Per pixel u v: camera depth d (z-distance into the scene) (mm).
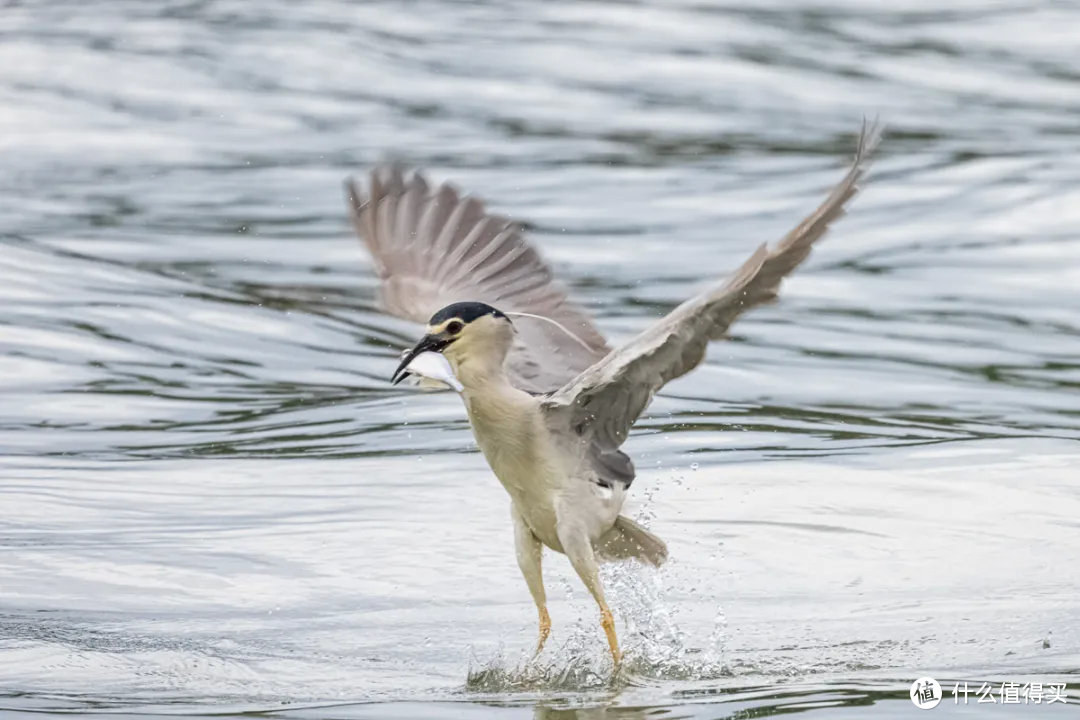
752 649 9117
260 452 13469
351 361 16594
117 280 18953
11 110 28031
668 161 25906
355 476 12711
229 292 18750
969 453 13000
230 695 8312
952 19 36500
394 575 10570
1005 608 9695
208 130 27688
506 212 22703
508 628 9758
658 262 19969
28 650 9000
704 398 15078
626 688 8547
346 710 8055
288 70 31188
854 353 16703
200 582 10344
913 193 23625
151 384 15586
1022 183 23797
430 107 29406
